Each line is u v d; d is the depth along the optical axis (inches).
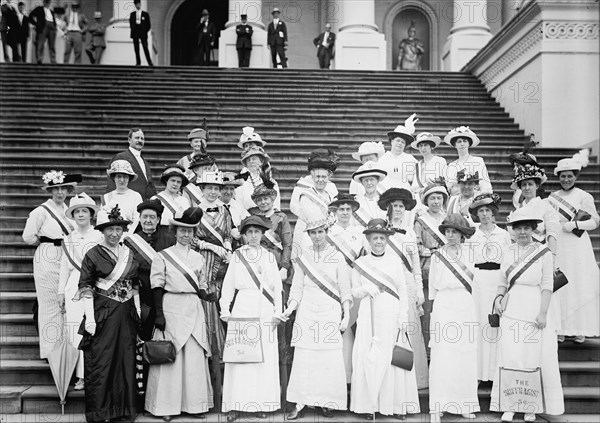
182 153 534.9
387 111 634.2
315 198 335.0
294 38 1146.0
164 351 290.8
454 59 914.7
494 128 627.2
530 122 613.0
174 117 610.5
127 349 294.2
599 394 319.0
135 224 344.2
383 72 737.6
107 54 951.6
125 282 297.1
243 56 853.8
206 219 324.2
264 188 326.3
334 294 301.1
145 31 823.1
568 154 562.3
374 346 294.4
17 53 776.3
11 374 332.8
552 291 302.2
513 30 636.7
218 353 313.3
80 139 561.6
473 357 301.6
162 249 315.3
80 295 291.4
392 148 385.4
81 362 323.6
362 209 339.6
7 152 536.7
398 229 318.7
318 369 297.6
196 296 302.7
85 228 325.7
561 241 354.0
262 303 301.4
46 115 603.5
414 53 1178.0
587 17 604.7
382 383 296.5
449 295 305.3
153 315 302.8
